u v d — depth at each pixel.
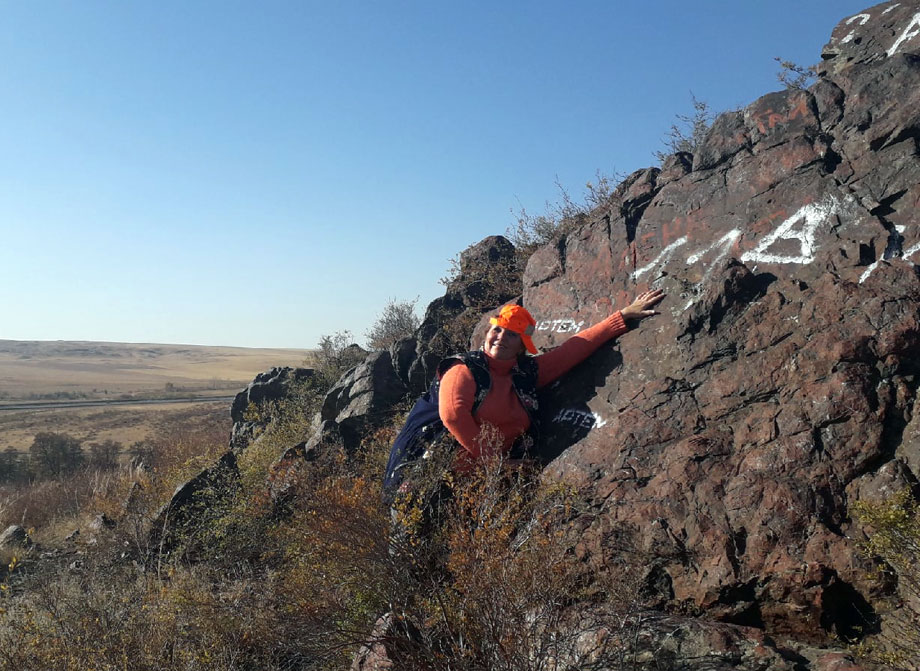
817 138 5.32
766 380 4.30
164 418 60.66
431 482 4.68
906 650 3.11
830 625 3.56
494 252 9.15
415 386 8.01
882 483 3.67
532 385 5.25
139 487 8.91
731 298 4.78
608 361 5.27
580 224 7.96
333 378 11.27
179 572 5.69
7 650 4.20
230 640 4.32
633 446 4.45
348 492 4.14
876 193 4.86
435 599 3.65
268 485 6.21
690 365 4.68
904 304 4.16
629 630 3.46
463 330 8.05
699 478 4.08
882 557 3.47
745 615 3.71
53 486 13.38
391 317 12.07
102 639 4.27
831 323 4.29
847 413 3.93
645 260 5.82
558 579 3.48
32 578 6.00
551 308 6.35
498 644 3.20
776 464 3.94
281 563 5.61
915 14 5.73
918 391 3.92
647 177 6.34
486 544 3.48
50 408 76.38
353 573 3.86
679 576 3.88
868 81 5.31
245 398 11.95
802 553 3.63
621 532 4.05
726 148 5.82
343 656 3.88
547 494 4.12
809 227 4.98
